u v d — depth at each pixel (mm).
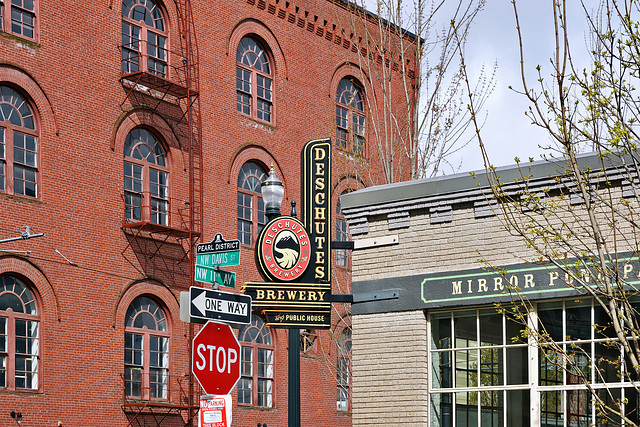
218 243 13289
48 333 29234
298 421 15938
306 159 16766
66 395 29359
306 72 41031
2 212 28500
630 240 14250
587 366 14602
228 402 11320
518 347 15289
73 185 30734
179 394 32969
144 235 32688
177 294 33500
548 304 15125
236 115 37312
